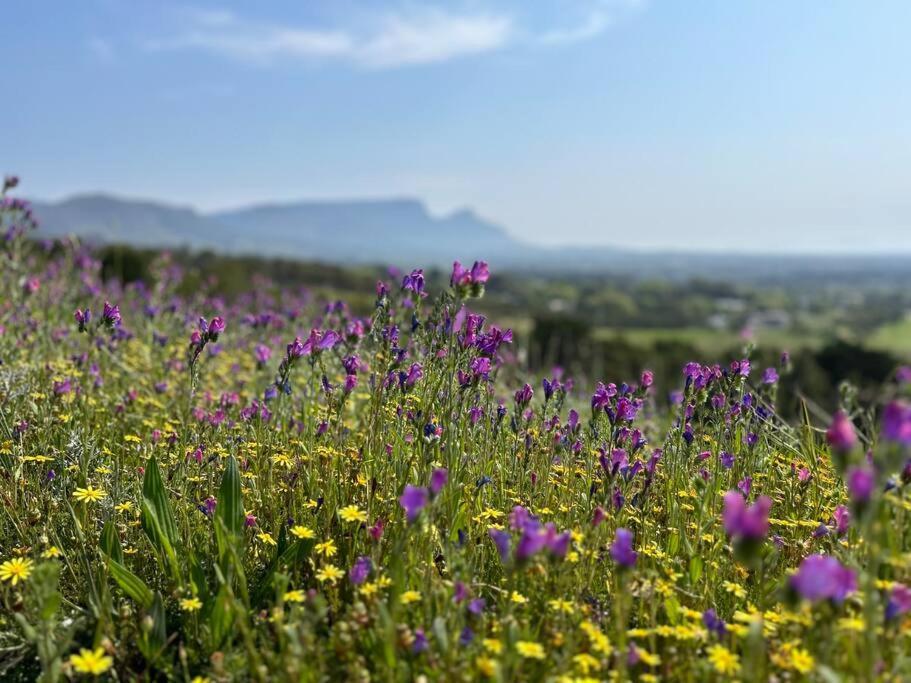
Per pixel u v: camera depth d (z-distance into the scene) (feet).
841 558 10.93
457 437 12.89
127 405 18.34
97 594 10.57
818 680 8.50
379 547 10.71
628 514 12.76
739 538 7.40
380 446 13.32
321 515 12.64
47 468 14.02
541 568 10.05
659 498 14.47
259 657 9.22
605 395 13.29
